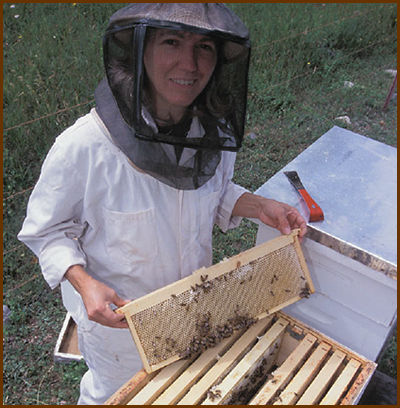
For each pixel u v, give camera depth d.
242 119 1.48
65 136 1.46
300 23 5.43
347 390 1.44
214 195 1.67
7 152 3.55
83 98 4.08
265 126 4.36
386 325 1.62
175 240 1.62
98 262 1.66
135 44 1.22
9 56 4.32
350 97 4.86
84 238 1.65
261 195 1.76
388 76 5.32
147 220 1.52
